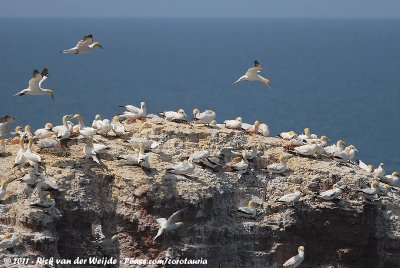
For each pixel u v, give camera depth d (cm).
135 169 5428
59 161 5341
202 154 5584
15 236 4872
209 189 5447
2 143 5522
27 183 5109
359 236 5659
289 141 6100
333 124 16075
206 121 6116
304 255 5569
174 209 5319
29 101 16775
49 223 5047
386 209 5784
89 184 5300
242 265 5481
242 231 5497
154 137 5828
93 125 5950
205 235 5384
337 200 5619
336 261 5647
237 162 5806
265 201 5703
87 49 5775
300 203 5616
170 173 5444
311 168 5778
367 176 5925
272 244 5566
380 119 16850
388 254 5712
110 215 5297
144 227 5238
